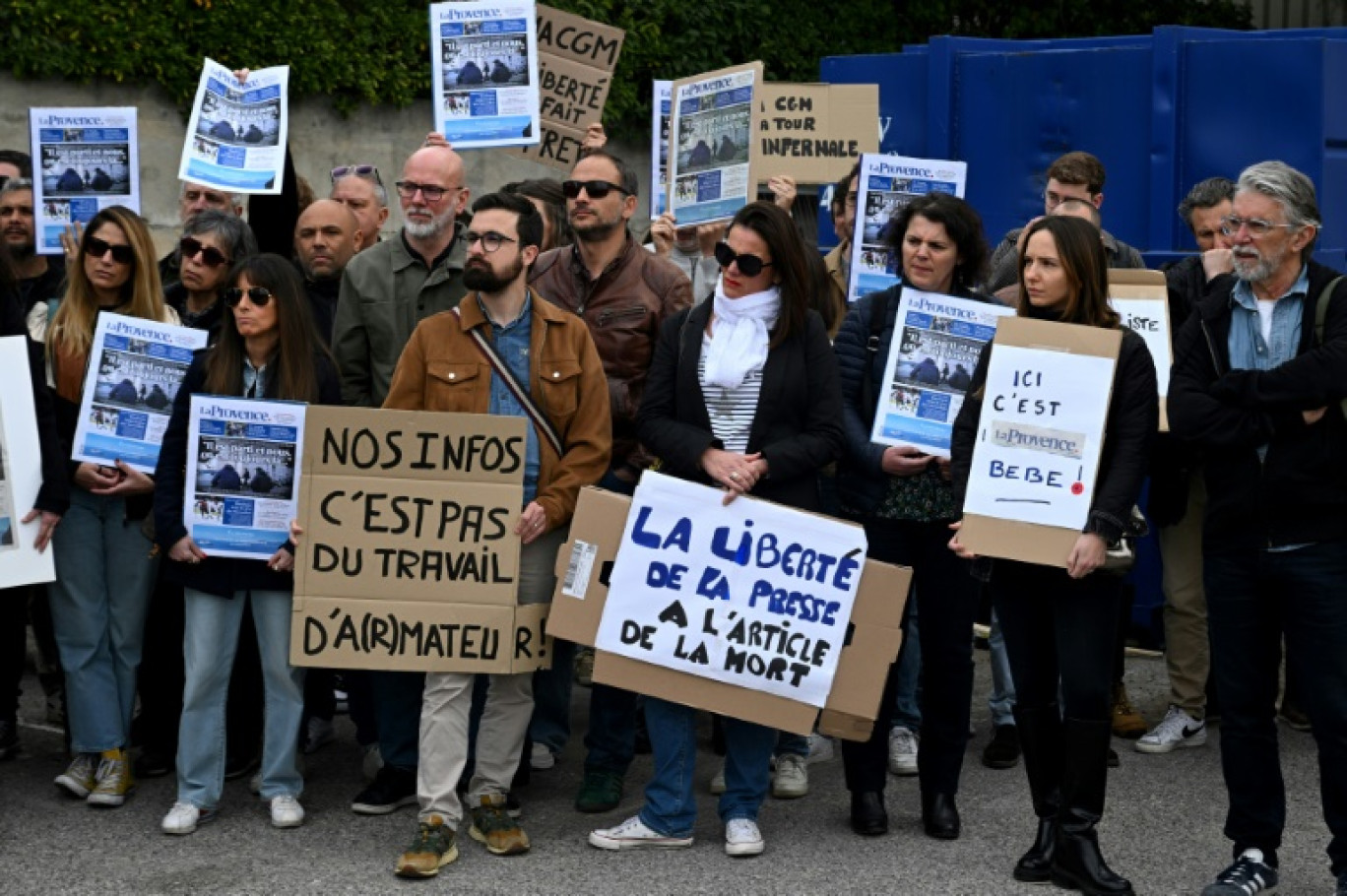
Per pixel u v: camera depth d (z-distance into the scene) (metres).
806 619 5.77
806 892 5.46
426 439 5.81
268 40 11.38
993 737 7.09
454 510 5.81
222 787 6.09
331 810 6.26
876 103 8.26
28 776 6.65
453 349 5.98
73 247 7.18
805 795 6.52
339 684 7.91
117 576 6.32
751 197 7.21
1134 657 8.63
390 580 5.80
